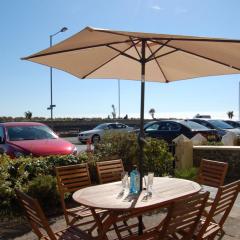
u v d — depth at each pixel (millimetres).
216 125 20562
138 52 5711
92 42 5047
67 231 4965
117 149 10266
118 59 6664
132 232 6262
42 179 7633
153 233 4820
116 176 7004
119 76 7211
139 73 7207
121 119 48969
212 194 8797
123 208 4594
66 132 40094
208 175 6953
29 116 44594
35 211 4176
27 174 8047
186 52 5754
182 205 4164
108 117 51500
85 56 6051
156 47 6113
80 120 45062
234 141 15500
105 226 4758
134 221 6926
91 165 9180
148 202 4840
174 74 7129
